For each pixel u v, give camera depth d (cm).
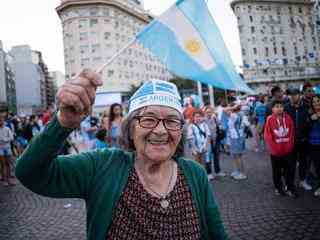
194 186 150
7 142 810
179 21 391
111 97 2320
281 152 535
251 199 545
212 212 154
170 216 138
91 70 112
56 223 489
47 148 118
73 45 6731
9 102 8544
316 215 443
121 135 154
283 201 520
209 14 408
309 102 576
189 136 705
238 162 717
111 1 6631
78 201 612
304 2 7912
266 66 7325
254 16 7512
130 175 142
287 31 7762
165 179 145
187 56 394
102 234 134
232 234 403
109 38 6694
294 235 386
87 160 143
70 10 6662
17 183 818
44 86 11231
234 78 430
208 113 759
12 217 533
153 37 378
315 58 7894
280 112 534
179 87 5091
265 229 411
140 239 133
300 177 605
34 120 1166
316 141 539
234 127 718
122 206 136
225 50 423
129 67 7050
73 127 118
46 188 129
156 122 139
